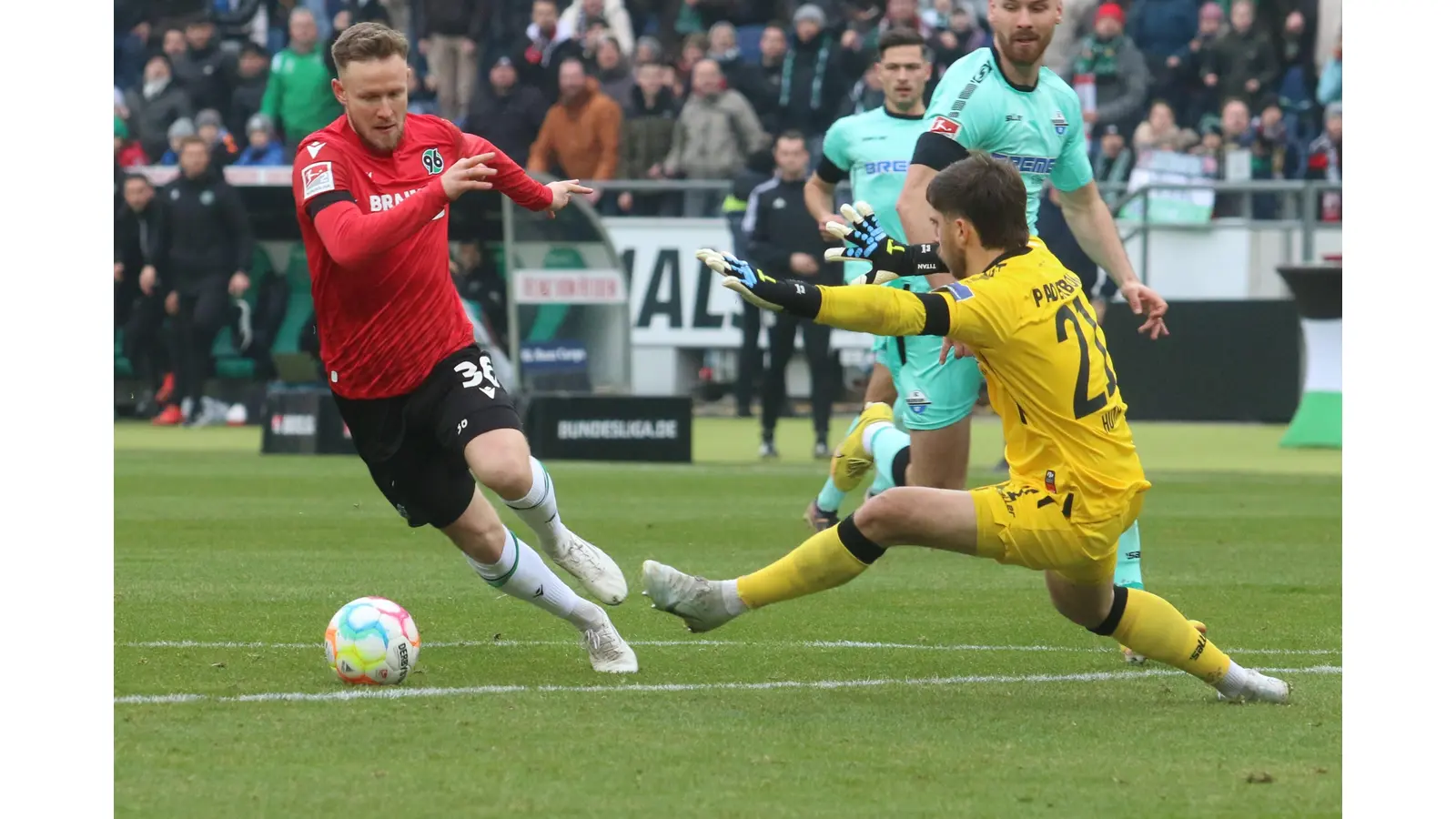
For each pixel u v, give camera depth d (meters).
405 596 12.85
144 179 33.03
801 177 25.52
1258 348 32.19
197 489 21.31
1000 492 8.62
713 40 35.03
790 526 17.69
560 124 34.41
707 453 27.59
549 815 6.70
